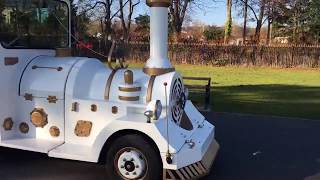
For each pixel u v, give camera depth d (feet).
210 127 14.15
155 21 12.53
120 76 12.78
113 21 83.76
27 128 13.52
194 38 75.66
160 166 11.61
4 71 13.17
